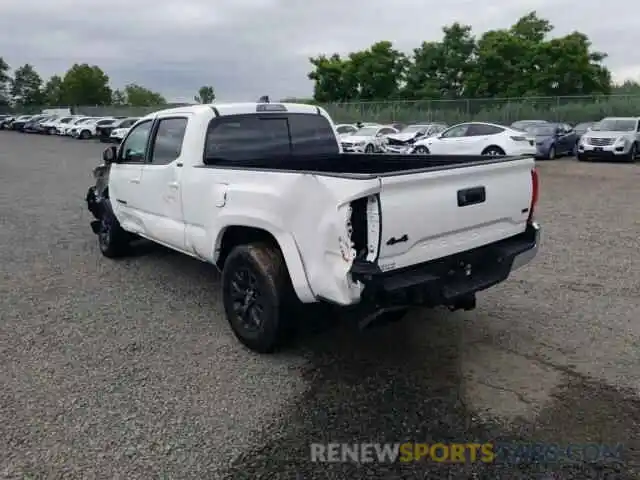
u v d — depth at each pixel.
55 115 51.69
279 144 5.24
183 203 4.77
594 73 42.91
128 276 6.05
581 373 3.78
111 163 6.21
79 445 3.00
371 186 3.12
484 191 3.85
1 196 12.17
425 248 3.52
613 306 5.01
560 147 22.05
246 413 3.33
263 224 3.84
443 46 47.62
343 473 2.79
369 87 49.75
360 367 3.90
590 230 8.22
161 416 3.29
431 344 4.27
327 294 3.44
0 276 6.06
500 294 5.35
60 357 4.07
